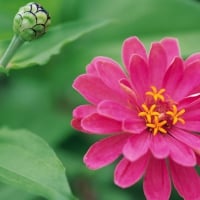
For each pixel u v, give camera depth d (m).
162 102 0.42
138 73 0.41
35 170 0.41
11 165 0.42
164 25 0.52
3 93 0.52
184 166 0.41
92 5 0.52
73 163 0.49
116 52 0.51
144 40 0.51
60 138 0.50
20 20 0.43
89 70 0.42
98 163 0.40
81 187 0.50
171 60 0.42
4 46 0.47
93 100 0.41
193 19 0.52
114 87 0.41
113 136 0.40
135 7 0.52
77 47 0.51
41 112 0.51
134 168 0.40
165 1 0.52
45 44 0.45
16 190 0.48
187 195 0.40
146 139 0.41
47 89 0.51
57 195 0.40
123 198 0.50
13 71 0.52
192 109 0.41
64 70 0.51
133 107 0.41
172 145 0.41
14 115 0.51
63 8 0.52
